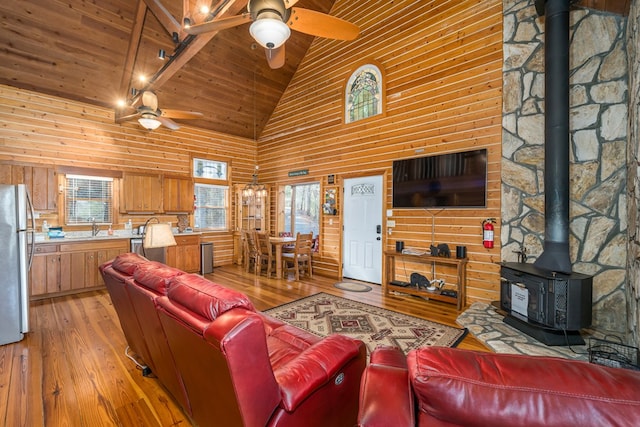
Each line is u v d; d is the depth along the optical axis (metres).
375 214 4.98
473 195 3.78
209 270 5.95
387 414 0.78
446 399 0.67
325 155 5.77
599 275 3.00
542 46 3.33
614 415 0.57
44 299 4.18
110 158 5.24
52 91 4.61
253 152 7.38
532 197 3.38
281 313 3.54
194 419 1.60
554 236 2.84
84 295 4.39
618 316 2.89
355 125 5.22
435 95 4.20
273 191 6.95
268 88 6.37
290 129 6.52
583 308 2.50
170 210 5.89
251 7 2.14
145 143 5.66
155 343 1.73
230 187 6.93
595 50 3.02
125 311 2.08
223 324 1.02
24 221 2.88
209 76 5.57
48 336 2.94
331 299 4.10
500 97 3.61
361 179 5.18
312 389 1.19
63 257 4.36
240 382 1.00
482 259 3.77
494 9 3.67
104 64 4.59
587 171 3.06
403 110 4.57
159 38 4.52
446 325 3.17
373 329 3.07
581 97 3.09
